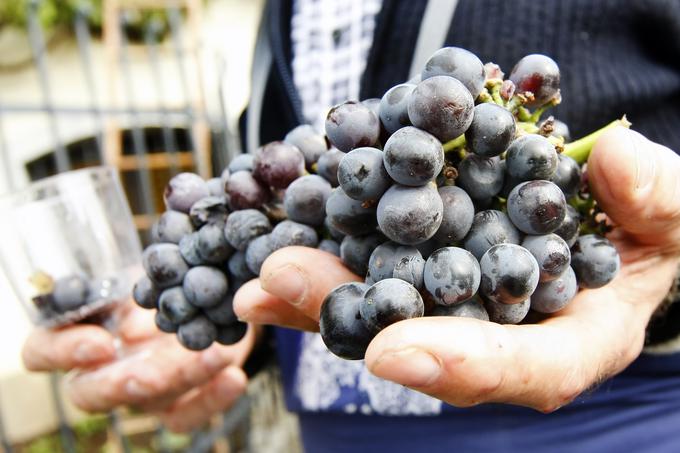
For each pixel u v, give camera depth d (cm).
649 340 35
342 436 44
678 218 25
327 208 22
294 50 46
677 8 35
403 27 39
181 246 26
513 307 22
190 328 27
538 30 37
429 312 21
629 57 37
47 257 40
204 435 84
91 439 119
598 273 24
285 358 48
